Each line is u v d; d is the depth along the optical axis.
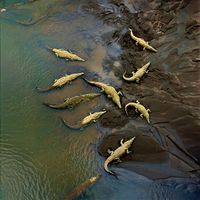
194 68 17.28
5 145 16.55
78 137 16.45
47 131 16.88
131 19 20.69
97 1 22.16
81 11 21.88
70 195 14.59
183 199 14.12
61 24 21.47
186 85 16.89
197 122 15.49
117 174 15.02
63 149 16.17
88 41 20.41
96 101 17.61
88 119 16.66
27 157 16.06
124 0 21.66
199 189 14.19
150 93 17.25
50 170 15.56
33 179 15.38
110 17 21.17
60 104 17.48
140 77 17.83
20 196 14.99
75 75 18.48
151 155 15.24
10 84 18.97
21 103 18.09
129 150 15.46
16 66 19.72
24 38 21.02
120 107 17.08
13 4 22.73
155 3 20.78
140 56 18.89
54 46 20.41
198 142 15.07
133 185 14.71
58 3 22.45
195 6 19.59
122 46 19.64
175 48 18.52
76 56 19.42
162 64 18.16
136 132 16.09
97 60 19.38
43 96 18.25
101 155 15.67
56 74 19.12
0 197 15.02
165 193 14.37
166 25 19.69
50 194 14.87
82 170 15.41
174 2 20.33
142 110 16.45
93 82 18.08
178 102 16.44
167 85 17.28
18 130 17.06
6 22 21.88
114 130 16.38
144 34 19.77
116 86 18.03
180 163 14.87
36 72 19.33
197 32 18.61
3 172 15.70
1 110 17.88
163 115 16.34
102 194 14.61
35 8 22.48
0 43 20.84
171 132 15.74
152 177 14.73
